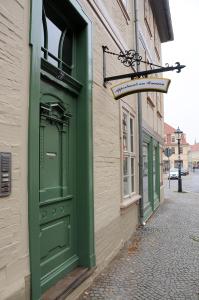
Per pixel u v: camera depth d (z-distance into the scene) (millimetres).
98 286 5055
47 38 4477
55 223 4566
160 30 17688
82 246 5227
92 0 5711
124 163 8297
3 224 3061
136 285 5109
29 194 3467
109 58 6824
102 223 5957
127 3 9125
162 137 18094
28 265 3438
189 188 28172
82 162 5285
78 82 5211
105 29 6598
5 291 3059
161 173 17312
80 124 5336
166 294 4785
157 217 11969
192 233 9016
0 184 3016
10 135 3199
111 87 6336
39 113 3920
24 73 3467
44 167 4266
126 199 8258
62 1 4645
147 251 7094
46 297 3975
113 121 6988
